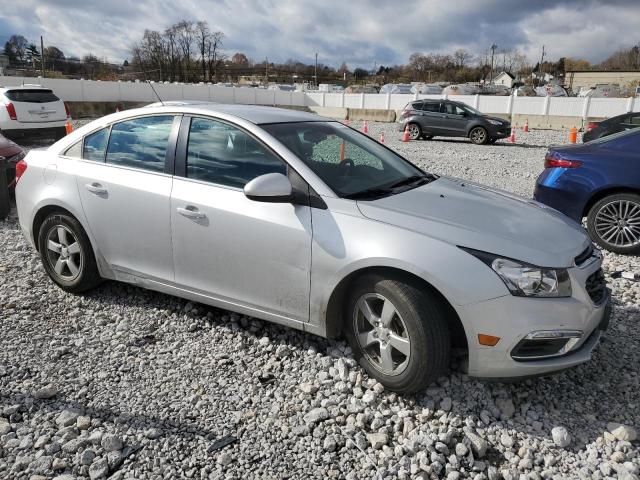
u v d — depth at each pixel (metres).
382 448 2.97
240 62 94.56
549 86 50.78
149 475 2.76
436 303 3.18
